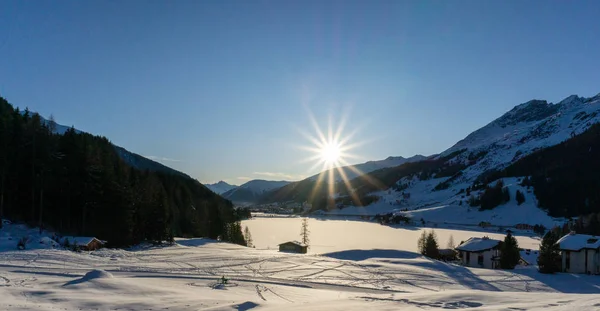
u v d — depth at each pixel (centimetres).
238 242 12912
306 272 5472
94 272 3575
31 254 5284
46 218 7919
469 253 8488
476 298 2934
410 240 15838
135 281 3647
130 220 8156
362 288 4541
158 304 2792
